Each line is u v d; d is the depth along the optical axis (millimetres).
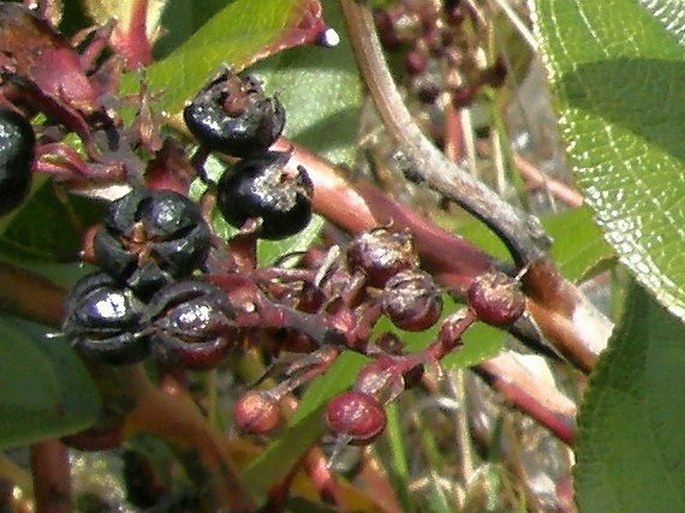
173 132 115
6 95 91
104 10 138
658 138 103
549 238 122
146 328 88
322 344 99
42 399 119
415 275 99
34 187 107
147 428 125
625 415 110
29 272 117
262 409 105
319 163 126
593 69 104
